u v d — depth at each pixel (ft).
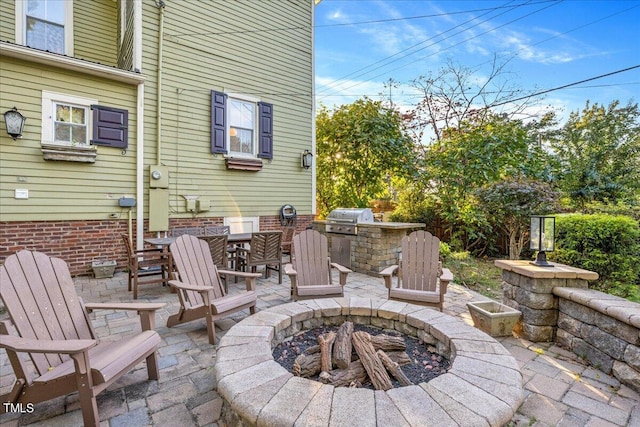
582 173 30.76
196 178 20.03
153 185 18.22
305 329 8.85
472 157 23.65
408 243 12.36
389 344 7.32
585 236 13.73
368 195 28.63
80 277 16.40
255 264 15.46
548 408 6.24
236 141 21.85
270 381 5.38
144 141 18.20
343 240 19.39
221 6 20.79
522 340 9.46
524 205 20.40
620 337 7.32
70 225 16.15
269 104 22.89
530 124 33.71
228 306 9.41
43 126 15.44
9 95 14.69
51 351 4.99
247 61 22.00
